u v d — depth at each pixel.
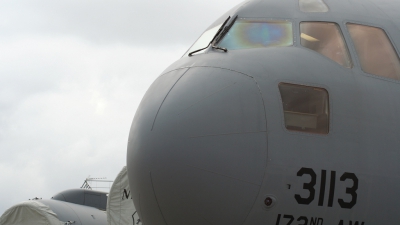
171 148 7.69
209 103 7.86
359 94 8.34
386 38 9.16
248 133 7.70
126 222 16.62
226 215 7.57
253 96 7.91
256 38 9.04
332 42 8.90
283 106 7.95
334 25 9.12
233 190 7.55
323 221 7.77
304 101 8.08
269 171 7.61
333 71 8.45
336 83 8.32
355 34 9.05
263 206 7.58
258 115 7.80
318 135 7.95
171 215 7.73
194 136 7.68
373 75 8.66
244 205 7.56
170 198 7.67
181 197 7.62
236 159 7.59
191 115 7.80
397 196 8.13
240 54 8.59
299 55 8.56
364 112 8.25
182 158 7.62
